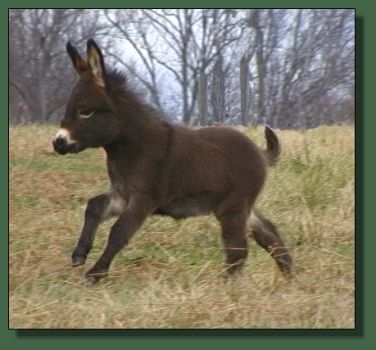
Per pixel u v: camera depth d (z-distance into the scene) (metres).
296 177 30.38
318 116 59.53
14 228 26.22
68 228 26.70
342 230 26.66
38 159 35.19
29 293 21.34
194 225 26.88
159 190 23.02
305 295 21.41
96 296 21.02
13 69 62.75
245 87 53.50
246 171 23.94
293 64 59.75
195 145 23.59
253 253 25.17
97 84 22.34
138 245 25.58
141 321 19.58
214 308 20.14
